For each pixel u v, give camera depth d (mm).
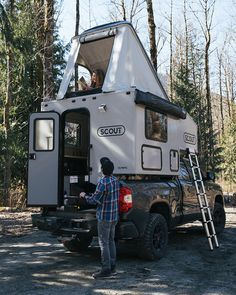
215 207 9195
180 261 6551
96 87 7617
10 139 13859
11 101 14906
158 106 6875
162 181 7129
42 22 14711
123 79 6801
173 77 32406
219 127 45844
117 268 6051
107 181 5477
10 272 5816
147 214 6332
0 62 14445
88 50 7914
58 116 6672
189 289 5016
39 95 16562
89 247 7691
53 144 6645
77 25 19250
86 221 6051
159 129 7023
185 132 8203
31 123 6789
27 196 6730
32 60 14219
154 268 6062
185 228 10328
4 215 11953
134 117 6266
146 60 7613
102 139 6480
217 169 25625
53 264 6309
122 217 5922
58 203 6535
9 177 14328
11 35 12039
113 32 7066
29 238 8531
